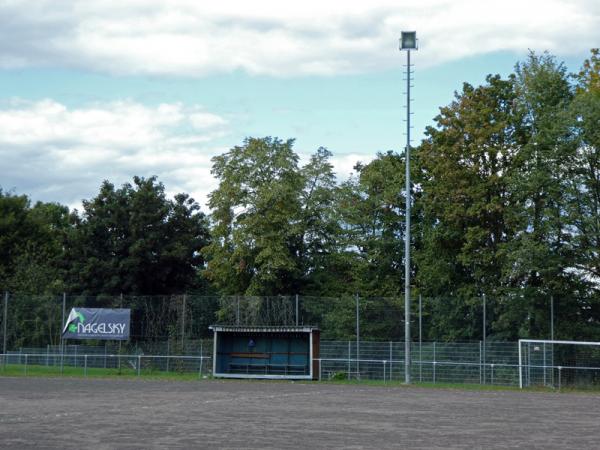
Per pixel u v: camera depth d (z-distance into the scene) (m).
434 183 59.59
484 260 54.34
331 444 17.48
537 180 49.44
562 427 21.58
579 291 49.78
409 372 43.22
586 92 53.09
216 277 67.06
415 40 43.28
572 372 45.72
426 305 48.09
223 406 27.55
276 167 66.62
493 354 45.28
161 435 18.89
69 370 49.28
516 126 56.19
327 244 69.88
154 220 76.12
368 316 48.72
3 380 42.50
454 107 58.50
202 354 49.88
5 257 79.25
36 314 50.66
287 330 46.12
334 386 41.53
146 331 51.09
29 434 18.97
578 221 49.19
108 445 16.98
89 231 74.94
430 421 22.95
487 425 21.95
